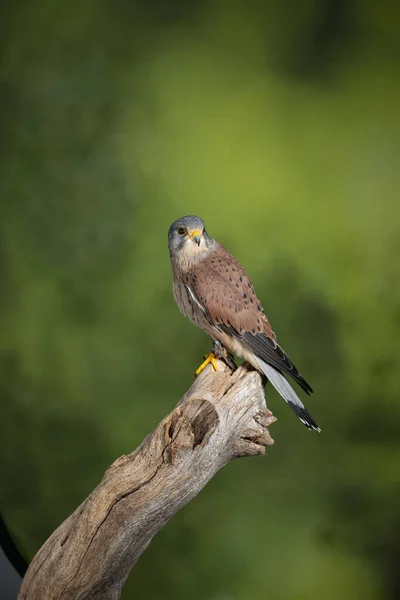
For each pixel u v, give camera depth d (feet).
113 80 41.60
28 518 36.70
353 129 41.27
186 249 20.36
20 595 15.60
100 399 38.42
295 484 37.68
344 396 38.91
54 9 42.22
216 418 15.29
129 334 38.96
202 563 35.47
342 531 36.86
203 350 38.52
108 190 39.99
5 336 39.19
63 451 37.73
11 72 41.09
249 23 42.42
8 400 38.52
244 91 41.45
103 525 15.14
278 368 19.08
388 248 39.09
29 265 39.65
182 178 39.86
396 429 38.47
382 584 36.22
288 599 35.32
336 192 39.78
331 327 38.83
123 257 39.50
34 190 40.01
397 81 41.96
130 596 34.78
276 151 40.09
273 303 38.52
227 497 37.19
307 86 41.96
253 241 38.86
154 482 15.02
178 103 41.27
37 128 40.55
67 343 39.06
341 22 42.55
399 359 38.63
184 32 42.60
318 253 38.91
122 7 42.57
